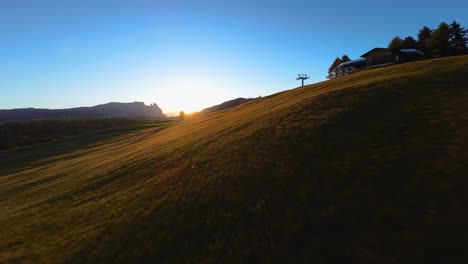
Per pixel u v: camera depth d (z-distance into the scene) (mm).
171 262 7777
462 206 6535
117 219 11414
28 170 36906
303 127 14961
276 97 41625
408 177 8273
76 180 22188
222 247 7762
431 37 66688
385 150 10188
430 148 9453
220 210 9648
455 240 5703
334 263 6051
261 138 15625
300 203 8617
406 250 5836
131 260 8367
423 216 6605
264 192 9898
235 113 38812
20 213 16469
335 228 7109
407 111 12961
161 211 10906
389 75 22656
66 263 9164
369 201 7734
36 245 11211
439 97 13594
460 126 10250
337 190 8695
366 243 6332
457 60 21562
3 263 10117
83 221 12523
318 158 11117
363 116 13914
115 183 17547
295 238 7195
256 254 7070
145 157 22906
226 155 14984
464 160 8211
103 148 47656
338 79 33750
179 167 16094
